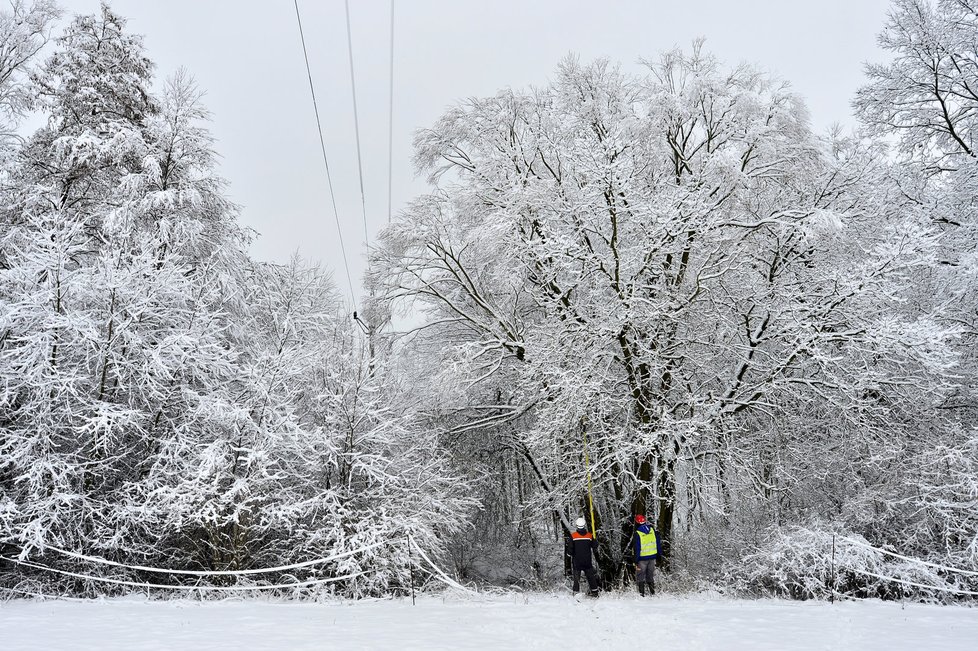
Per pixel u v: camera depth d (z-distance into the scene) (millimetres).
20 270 12367
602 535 15953
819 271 14852
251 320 16953
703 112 15328
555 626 8469
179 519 12078
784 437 15336
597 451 14906
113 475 13188
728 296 14828
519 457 19062
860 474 14789
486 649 6723
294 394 14328
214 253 15977
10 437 11672
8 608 9766
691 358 14586
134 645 6613
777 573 12172
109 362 12867
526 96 17344
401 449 15672
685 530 16641
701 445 14320
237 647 6539
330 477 14656
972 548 11641
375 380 15273
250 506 13016
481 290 18062
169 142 15992
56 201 13562
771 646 7008
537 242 14195
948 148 17109
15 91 16594
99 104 16234
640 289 14203
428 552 14688
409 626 8328
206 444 13180
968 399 14602
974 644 6984
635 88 16688
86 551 12125
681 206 13867
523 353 16438
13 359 12180
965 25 15695
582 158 14539
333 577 13180
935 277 14422
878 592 12367
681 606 10461
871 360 13891
